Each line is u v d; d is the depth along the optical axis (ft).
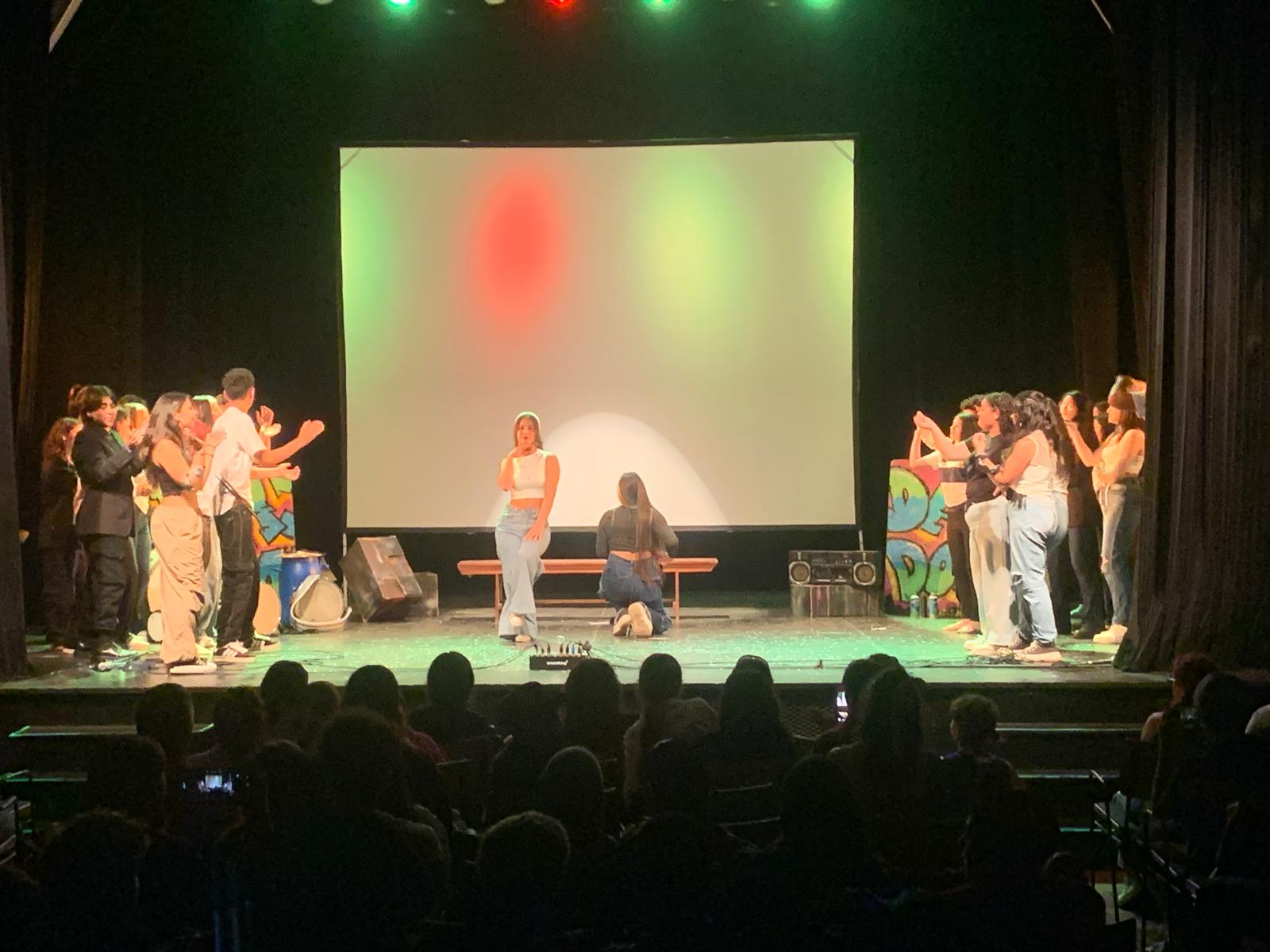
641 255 28.89
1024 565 21.38
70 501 23.95
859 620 27.04
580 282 28.96
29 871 9.72
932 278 29.50
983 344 29.43
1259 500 20.15
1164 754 12.94
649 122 29.60
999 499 21.65
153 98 28.58
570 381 29.07
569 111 29.66
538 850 8.71
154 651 23.57
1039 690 19.42
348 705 13.14
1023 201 28.66
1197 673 14.78
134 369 28.40
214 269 29.58
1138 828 12.95
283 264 29.91
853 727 13.43
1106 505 23.38
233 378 22.26
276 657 22.65
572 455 29.17
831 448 28.89
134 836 8.96
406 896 9.16
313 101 29.60
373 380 29.14
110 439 21.59
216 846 9.96
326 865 9.13
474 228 28.94
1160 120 20.83
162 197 28.96
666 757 10.27
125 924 8.87
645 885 9.36
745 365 28.94
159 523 20.84
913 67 28.96
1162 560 20.62
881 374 29.96
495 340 29.07
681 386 29.01
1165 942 11.60
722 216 28.78
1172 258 20.85
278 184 29.71
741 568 32.04
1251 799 10.89
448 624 27.12
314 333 30.19
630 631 24.72
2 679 20.38
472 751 14.03
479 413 29.14
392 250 28.99
